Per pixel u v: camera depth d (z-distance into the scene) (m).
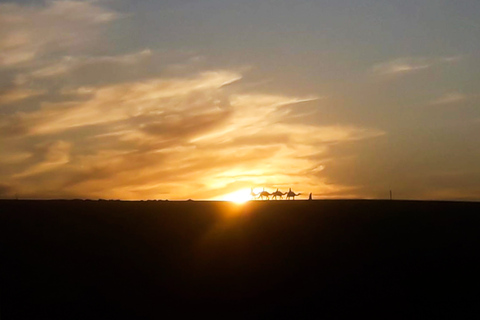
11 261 27.30
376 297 25.20
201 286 26.34
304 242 30.19
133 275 26.94
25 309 23.75
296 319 23.81
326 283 26.42
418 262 27.84
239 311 24.53
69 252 28.48
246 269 27.72
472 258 28.06
